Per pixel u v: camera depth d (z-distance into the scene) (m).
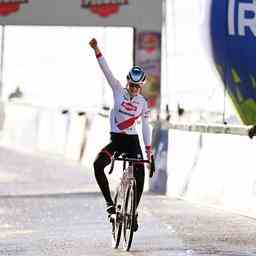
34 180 56.44
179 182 46.19
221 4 48.38
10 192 49.25
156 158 49.41
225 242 31.06
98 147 64.31
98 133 64.75
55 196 47.34
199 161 44.00
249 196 38.50
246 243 30.84
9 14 60.78
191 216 38.28
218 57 48.50
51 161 71.81
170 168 47.50
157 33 63.91
